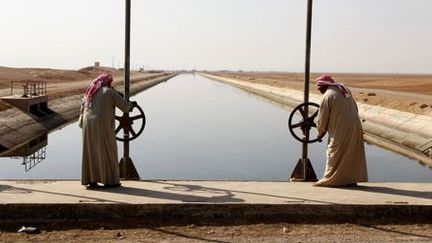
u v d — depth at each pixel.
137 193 8.93
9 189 9.14
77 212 8.02
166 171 20.77
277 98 73.12
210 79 180.88
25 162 23.36
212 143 29.39
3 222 7.90
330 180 9.69
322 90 9.98
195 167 21.75
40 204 7.99
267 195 8.88
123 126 11.05
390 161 24.19
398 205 8.30
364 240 7.23
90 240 7.14
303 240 7.21
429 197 8.86
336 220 8.20
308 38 10.91
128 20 10.67
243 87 108.94
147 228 7.73
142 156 24.62
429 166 22.75
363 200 8.58
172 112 49.53
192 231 7.60
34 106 36.03
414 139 28.81
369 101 45.16
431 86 76.69
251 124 40.22
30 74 110.81
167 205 8.12
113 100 9.37
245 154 25.55
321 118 9.76
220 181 10.37
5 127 27.83
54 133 34.72
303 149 11.30
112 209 8.07
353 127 9.61
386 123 35.00
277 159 24.06
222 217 8.17
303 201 8.43
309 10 10.84
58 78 104.62
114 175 9.46
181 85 120.12
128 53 10.76
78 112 46.88
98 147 9.25
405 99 42.12
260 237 7.33
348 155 9.67
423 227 7.93
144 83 106.12
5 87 55.16
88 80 109.25
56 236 7.32
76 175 20.08
